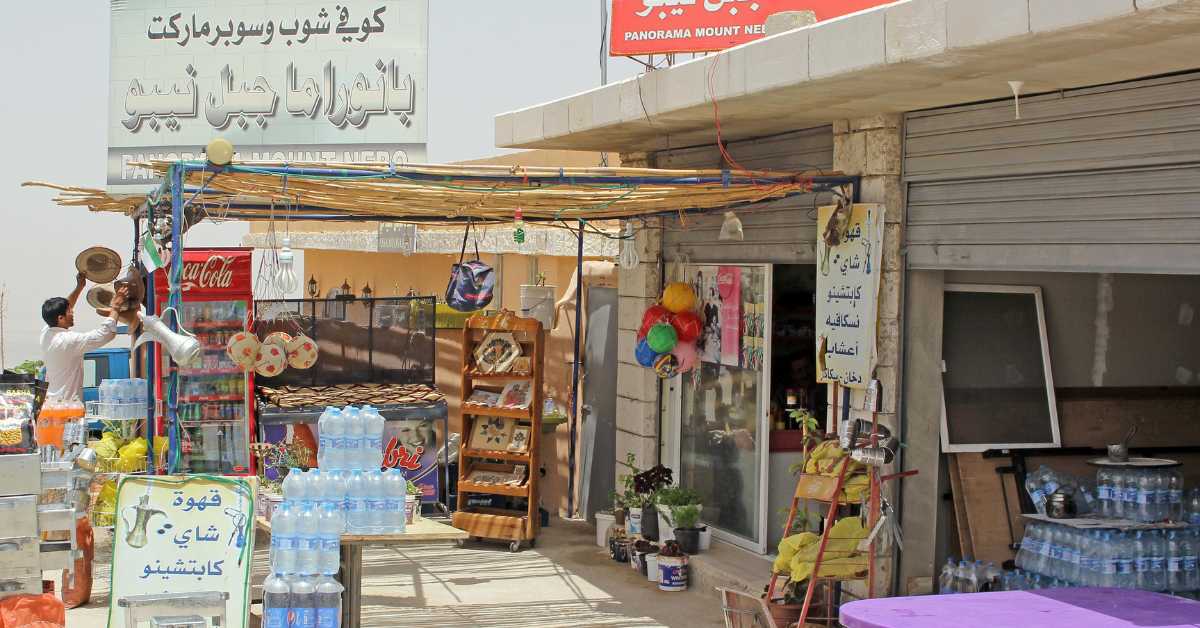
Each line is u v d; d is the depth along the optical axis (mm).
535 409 11969
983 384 8875
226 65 21609
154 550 6910
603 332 13336
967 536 8617
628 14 10062
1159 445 9383
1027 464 8875
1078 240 7035
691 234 11391
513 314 12180
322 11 21484
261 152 21516
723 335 10781
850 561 8227
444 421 12500
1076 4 5410
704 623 9133
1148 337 9461
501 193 8234
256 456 11031
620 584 10453
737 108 8508
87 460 9406
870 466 8000
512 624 9148
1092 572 7742
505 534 11906
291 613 6641
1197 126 6305
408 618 9305
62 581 9500
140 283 11570
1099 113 6863
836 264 8828
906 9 6422
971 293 8875
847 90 7492
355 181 7656
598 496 13336
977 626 5992
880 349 8438
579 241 12859
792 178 8461
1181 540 7914
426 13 21234
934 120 8109
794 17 9500
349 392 12438
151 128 21719
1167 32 5477
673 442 11656
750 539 10414
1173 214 6445
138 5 21719
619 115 9625
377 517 7223
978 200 7785
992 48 5988
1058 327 9180
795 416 9195
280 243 28578
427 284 21781
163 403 11484
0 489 6938
